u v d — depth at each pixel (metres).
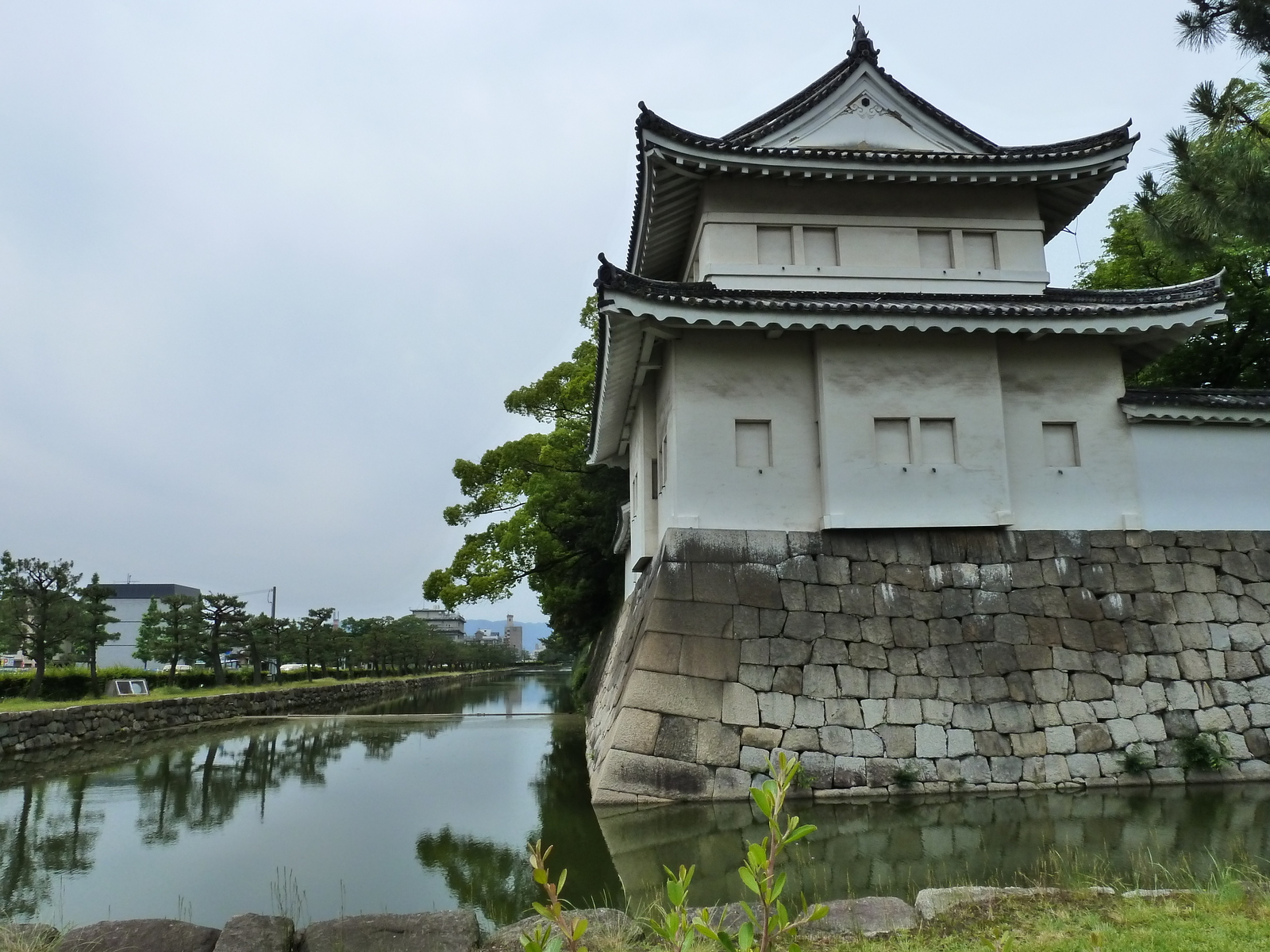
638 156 12.25
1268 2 7.86
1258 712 10.52
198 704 25.05
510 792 11.82
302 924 6.35
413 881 7.43
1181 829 7.62
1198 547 11.29
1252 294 17.95
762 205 12.38
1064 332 11.08
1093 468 11.47
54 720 18.47
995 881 6.14
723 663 9.95
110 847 9.09
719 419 10.97
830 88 13.34
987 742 9.91
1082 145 12.20
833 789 9.41
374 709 31.33
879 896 5.71
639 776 9.30
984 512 10.85
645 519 12.87
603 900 6.33
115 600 60.00
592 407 16.22
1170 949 4.23
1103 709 10.25
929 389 11.12
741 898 6.03
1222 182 8.19
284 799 11.83
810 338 11.35
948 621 10.52
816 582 10.53
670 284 10.85
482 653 90.94
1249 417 11.54
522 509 27.64
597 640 28.31
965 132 13.43
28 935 4.83
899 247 12.50
